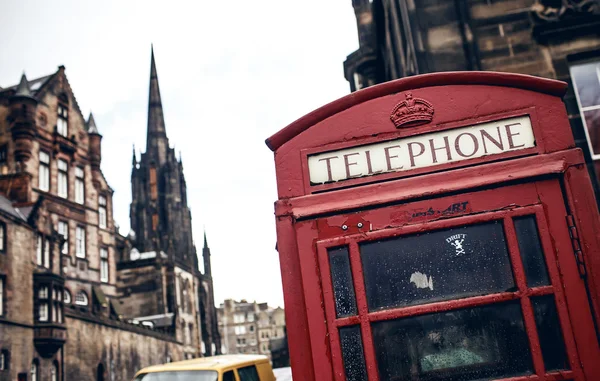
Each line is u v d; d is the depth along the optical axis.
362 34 18.44
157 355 45.72
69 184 39.34
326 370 2.75
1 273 25.75
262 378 8.61
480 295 2.76
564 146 2.90
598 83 7.91
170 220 68.81
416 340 2.76
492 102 3.00
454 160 2.94
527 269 2.77
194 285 62.75
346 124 3.07
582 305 2.67
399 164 2.97
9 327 25.69
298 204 2.97
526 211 2.80
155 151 74.00
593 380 2.59
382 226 2.88
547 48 8.09
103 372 35.09
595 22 8.04
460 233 2.85
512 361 2.68
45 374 28.16
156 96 78.62
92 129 42.94
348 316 2.80
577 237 2.74
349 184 2.98
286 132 3.10
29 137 34.97
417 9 8.37
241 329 122.94
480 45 8.19
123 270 53.34
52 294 29.12
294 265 2.92
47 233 31.47
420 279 2.82
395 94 3.08
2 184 32.12
